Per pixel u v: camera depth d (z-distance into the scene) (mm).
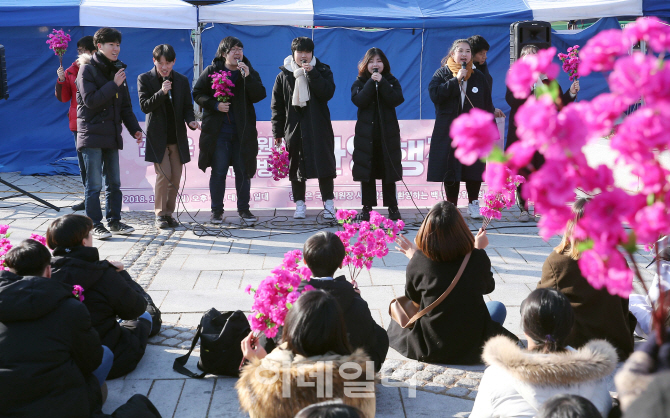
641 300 4301
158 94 7035
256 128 7680
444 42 11859
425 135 8141
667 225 1071
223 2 11211
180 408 3520
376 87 7367
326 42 11992
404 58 12008
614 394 3145
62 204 8859
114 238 7102
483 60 7805
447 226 3777
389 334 4277
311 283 3229
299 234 7281
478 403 2549
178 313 4891
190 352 3951
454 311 3859
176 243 6902
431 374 3873
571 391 2354
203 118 7539
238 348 3781
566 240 3824
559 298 2668
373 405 2273
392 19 11102
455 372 3893
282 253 6500
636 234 1100
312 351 2215
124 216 8234
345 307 3203
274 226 7660
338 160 8195
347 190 8273
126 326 4070
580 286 3768
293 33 11836
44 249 3203
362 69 7543
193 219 8016
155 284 5547
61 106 11727
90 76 6754
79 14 10688
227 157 7633
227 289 5422
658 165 1100
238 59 7359
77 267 3672
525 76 1140
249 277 5746
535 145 1068
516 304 4988
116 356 3824
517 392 2436
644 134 1058
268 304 2834
